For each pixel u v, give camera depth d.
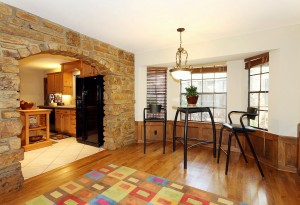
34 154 3.52
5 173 2.06
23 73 6.50
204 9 2.21
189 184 2.33
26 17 2.27
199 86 4.20
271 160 2.90
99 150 3.78
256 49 2.91
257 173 2.65
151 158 3.28
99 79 4.01
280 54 2.71
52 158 3.30
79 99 4.43
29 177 2.51
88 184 2.32
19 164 2.19
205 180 2.44
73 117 5.12
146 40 3.37
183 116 4.39
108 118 3.84
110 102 3.80
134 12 2.30
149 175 2.59
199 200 1.98
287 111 2.70
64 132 5.39
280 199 2.01
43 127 4.16
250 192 2.14
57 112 5.57
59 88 6.03
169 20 2.52
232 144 3.72
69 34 2.80
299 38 2.59
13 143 2.12
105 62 3.50
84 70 4.54
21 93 6.45
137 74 4.31
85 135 4.31
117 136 3.88
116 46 3.74
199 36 3.15
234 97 3.71
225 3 2.06
